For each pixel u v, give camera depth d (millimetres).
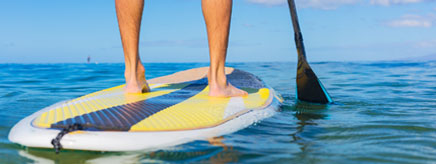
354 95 4031
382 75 7809
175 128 1763
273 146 1674
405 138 1857
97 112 2029
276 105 2785
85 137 1590
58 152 1568
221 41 2561
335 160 1474
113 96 2697
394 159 1488
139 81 2906
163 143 1624
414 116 2549
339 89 4773
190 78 4230
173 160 1460
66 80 6449
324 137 1871
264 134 1909
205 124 1868
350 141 1791
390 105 3168
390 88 4891
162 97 2648
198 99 2566
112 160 1479
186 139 1687
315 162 1443
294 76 7629
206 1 2447
